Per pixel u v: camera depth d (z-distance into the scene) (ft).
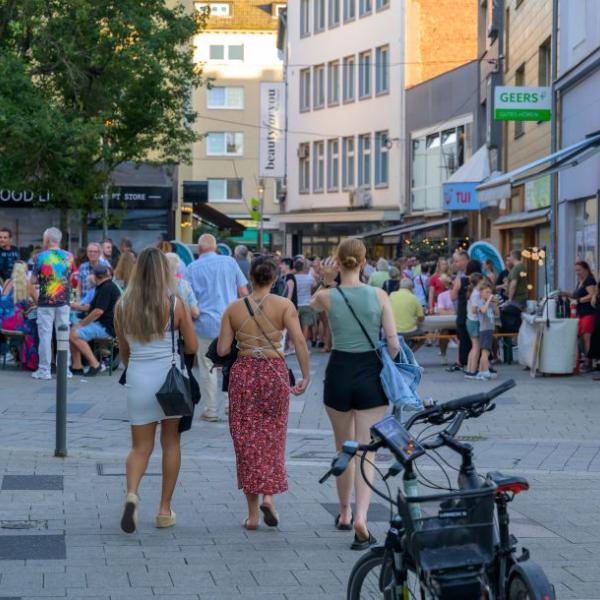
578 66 74.95
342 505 27.14
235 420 26.86
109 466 34.58
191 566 23.70
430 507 15.12
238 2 264.11
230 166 260.83
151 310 25.79
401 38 161.58
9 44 86.79
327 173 184.14
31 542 25.39
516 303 68.39
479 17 130.82
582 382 58.23
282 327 27.12
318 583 22.58
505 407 49.11
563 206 82.33
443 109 144.15
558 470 35.55
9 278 63.98
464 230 134.21
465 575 14.85
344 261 26.21
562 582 22.82
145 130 95.61
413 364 26.04
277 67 260.42
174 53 92.99
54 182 89.97
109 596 21.44
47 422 42.78
